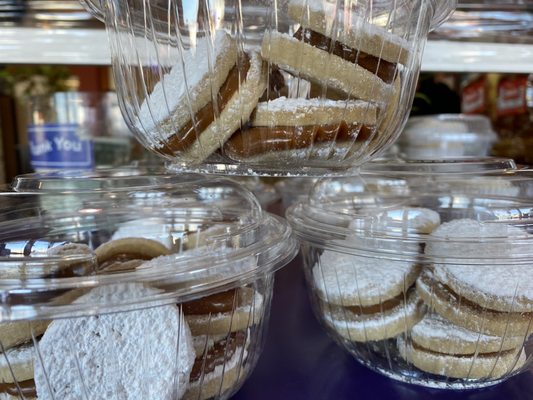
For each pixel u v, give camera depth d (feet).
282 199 1.40
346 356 0.78
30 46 1.22
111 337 0.49
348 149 0.60
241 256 0.59
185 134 0.59
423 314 0.65
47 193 0.69
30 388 0.49
